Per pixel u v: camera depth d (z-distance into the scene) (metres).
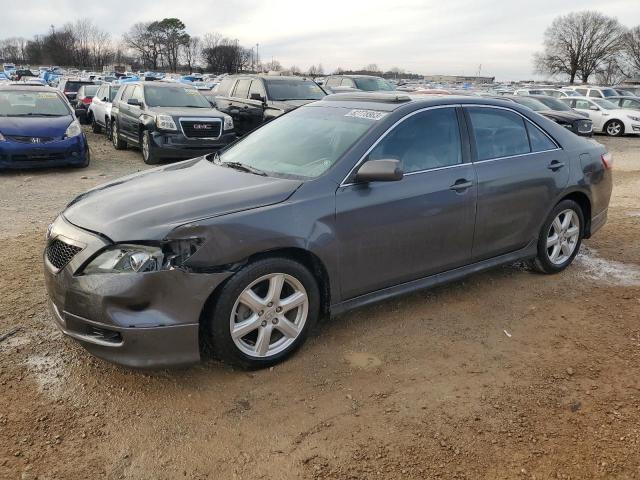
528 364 3.62
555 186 4.85
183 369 3.47
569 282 5.04
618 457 2.76
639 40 85.19
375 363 3.60
